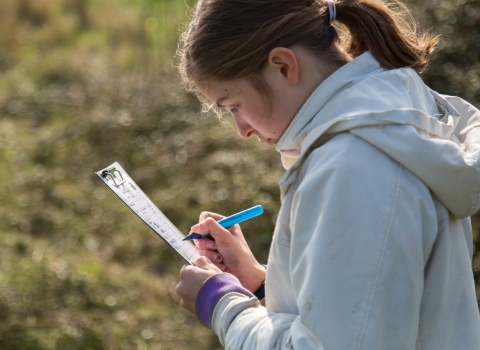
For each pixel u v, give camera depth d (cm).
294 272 130
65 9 938
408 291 124
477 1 591
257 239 462
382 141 127
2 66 799
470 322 143
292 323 135
